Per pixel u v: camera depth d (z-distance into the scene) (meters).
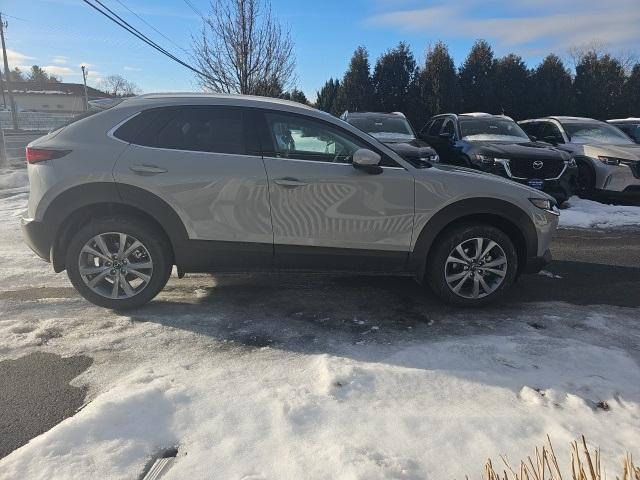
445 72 26.20
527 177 8.91
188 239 4.13
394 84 28.05
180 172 4.04
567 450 2.57
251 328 4.04
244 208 4.12
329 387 3.10
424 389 3.13
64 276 5.23
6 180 11.88
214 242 4.15
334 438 2.63
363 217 4.23
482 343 3.78
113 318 4.16
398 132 10.86
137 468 2.42
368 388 3.11
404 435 2.67
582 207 9.52
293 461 2.46
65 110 79.00
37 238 4.07
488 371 3.37
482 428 2.74
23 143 26.38
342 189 4.17
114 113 4.12
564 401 3.03
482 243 4.43
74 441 2.56
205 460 2.47
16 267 5.50
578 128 11.23
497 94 27.50
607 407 3.00
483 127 10.52
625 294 5.09
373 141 4.29
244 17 15.62
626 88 29.77
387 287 5.07
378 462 2.45
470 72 27.77
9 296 4.63
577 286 5.31
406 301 4.71
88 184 3.98
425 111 27.08
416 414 2.86
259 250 4.21
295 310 4.44
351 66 28.67
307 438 2.63
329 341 3.84
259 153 4.14
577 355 3.61
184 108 4.15
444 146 10.77
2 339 3.75
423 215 4.29
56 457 2.46
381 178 4.20
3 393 3.07
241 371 3.32
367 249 4.31
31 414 2.88
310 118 4.23
